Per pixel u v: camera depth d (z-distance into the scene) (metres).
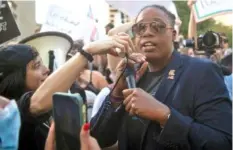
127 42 1.83
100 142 2.01
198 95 1.81
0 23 2.65
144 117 1.69
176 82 1.87
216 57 4.42
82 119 1.42
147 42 1.90
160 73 1.96
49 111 1.88
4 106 1.60
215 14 4.88
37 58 2.00
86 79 3.14
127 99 1.72
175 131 1.68
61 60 2.51
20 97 1.97
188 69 1.87
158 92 1.88
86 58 1.80
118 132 2.00
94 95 2.76
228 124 1.75
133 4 4.27
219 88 1.82
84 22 4.91
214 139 1.70
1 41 2.65
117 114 1.97
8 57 1.95
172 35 1.97
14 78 1.94
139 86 1.99
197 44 4.40
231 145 1.75
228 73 3.19
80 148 1.42
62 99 1.46
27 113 1.78
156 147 1.82
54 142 1.56
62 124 1.48
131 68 1.87
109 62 2.53
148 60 1.93
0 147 1.50
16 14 5.28
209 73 1.84
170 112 1.70
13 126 1.54
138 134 1.89
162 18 1.89
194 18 5.21
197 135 1.69
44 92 1.76
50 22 4.70
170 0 4.27
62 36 2.47
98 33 5.12
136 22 1.94
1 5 2.64
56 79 1.75
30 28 5.36
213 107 1.78
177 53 1.98
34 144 1.89
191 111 1.82
